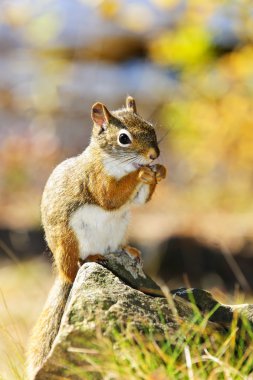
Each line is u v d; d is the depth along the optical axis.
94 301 6.38
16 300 12.98
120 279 7.06
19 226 16.94
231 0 14.79
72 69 25.83
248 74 16.09
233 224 16.98
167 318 6.44
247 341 6.54
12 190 21.61
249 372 6.21
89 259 7.30
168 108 19.31
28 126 25.83
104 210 7.30
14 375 7.41
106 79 26.44
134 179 7.26
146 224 17.44
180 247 15.65
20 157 23.05
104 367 5.99
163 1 14.02
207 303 6.89
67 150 24.78
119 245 7.47
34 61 26.91
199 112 18.52
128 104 7.89
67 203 7.37
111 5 14.42
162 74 25.47
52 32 15.32
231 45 17.20
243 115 18.17
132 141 7.27
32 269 15.01
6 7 15.55
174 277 15.39
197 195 20.36
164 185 21.59
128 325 6.23
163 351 6.12
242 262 14.98
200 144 19.02
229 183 20.56
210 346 6.34
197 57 15.98
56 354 6.09
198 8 15.13
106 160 7.30
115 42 25.47
